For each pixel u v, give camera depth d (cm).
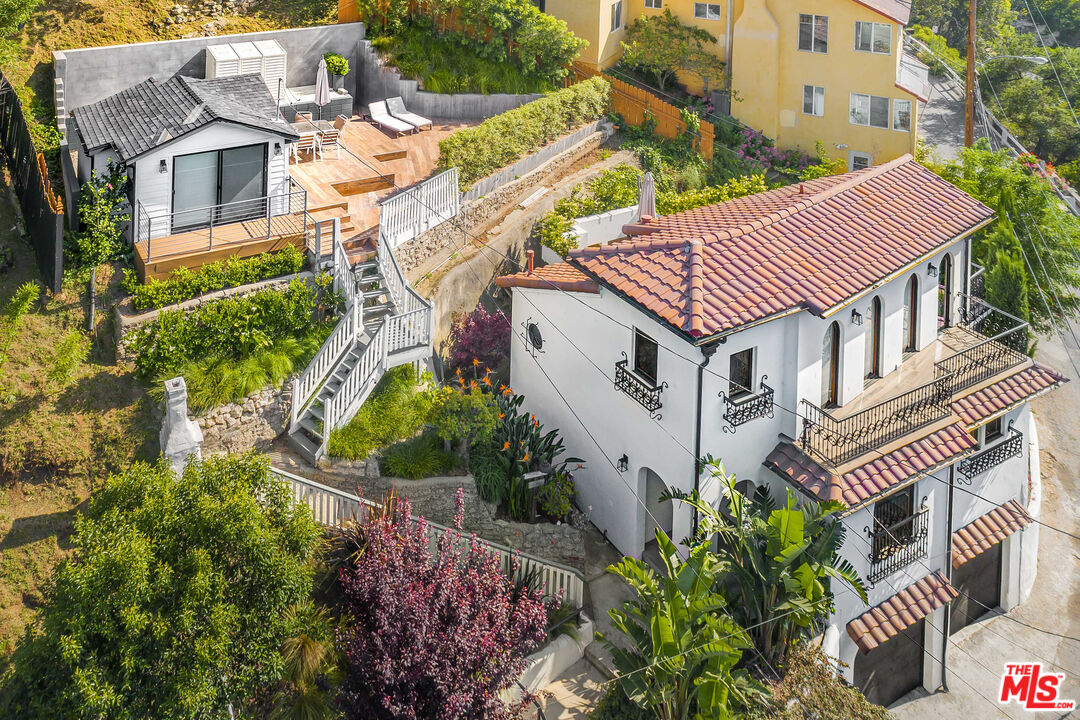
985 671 2744
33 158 2652
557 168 3706
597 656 2408
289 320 2616
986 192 3869
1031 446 3328
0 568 2128
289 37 3659
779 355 2469
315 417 2517
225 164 2803
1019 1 10419
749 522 2238
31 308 2525
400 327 2558
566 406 2789
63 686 1711
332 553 2206
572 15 4272
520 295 2853
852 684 2466
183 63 3459
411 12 3900
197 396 2433
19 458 2258
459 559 2195
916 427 2533
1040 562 3098
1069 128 6619
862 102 4509
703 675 1967
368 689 1977
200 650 1695
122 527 1753
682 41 4481
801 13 4462
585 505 2786
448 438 2517
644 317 2448
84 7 3547
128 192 2730
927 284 2752
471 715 1988
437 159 3488
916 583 2614
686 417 2378
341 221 2934
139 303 2528
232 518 1780
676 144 4072
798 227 2616
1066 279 3784
